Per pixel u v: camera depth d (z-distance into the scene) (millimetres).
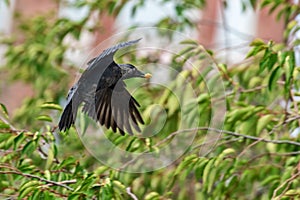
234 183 10156
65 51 13344
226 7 13789
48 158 9234
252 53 9641
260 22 17703
